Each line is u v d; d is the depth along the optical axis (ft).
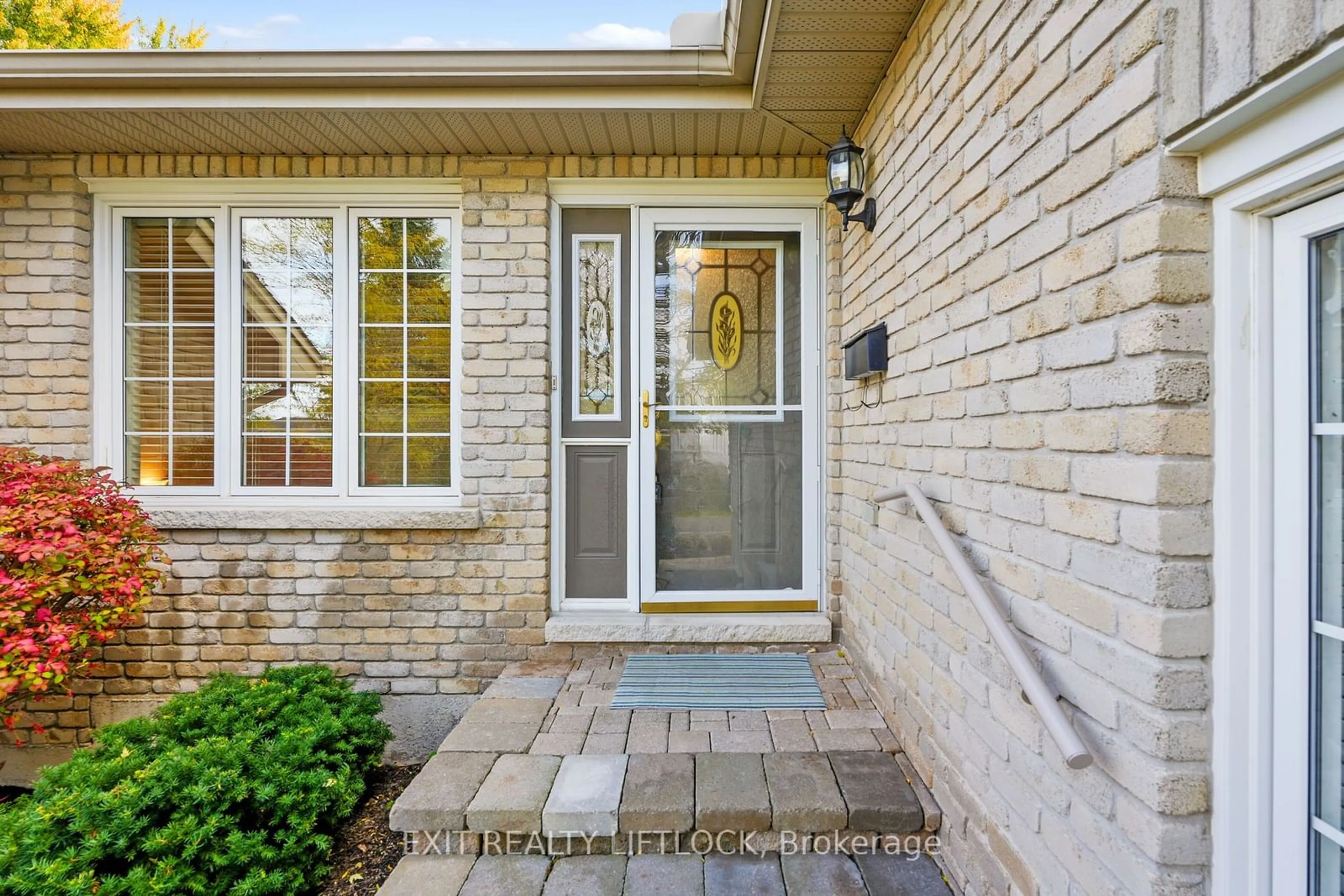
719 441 11.30
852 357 9.24
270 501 10.93
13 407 10.44
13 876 5.56
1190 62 3.29
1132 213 3.67
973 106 5.70
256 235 11.09
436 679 10.53
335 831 7.54
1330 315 3.24
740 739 7.78
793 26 7.32
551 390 10.85
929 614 6.79
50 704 10.40
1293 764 3.30
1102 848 3.93
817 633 10.58
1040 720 4.63
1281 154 3.01
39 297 10.43
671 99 8.98
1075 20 4.18
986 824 5.43
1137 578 3.61
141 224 11.06
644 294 11.04
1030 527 4.79
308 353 11.12
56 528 8.29
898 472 7.80
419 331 11.09
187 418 11.08
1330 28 2.64
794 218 11.09
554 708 8.63
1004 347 5.16
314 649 10.50
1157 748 3.47
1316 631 3.30
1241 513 3.41
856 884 6.02
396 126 9.58
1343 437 3.18
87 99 8.82
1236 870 3.40
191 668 10.47
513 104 8.96
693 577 11.29
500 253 10.55
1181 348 3.48
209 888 6.01
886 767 7.18
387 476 11.10
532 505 10.55
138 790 6.28
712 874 6.15
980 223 5.58
